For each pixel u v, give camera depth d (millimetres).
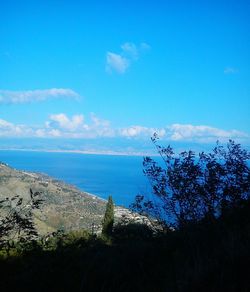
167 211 9141
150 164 9289
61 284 6297
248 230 6004
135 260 6797
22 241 6996
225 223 7543
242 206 8094
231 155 9016
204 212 8516
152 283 5723
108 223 24719
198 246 6340
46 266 6699
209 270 4781
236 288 4297
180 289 4766
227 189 8500
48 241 7898
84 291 6078
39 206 6887
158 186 9156
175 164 9055
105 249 7551
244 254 4816
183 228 8047
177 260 6113
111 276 6297
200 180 8914
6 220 6570
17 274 6645
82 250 7629
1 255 6891
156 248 7406
